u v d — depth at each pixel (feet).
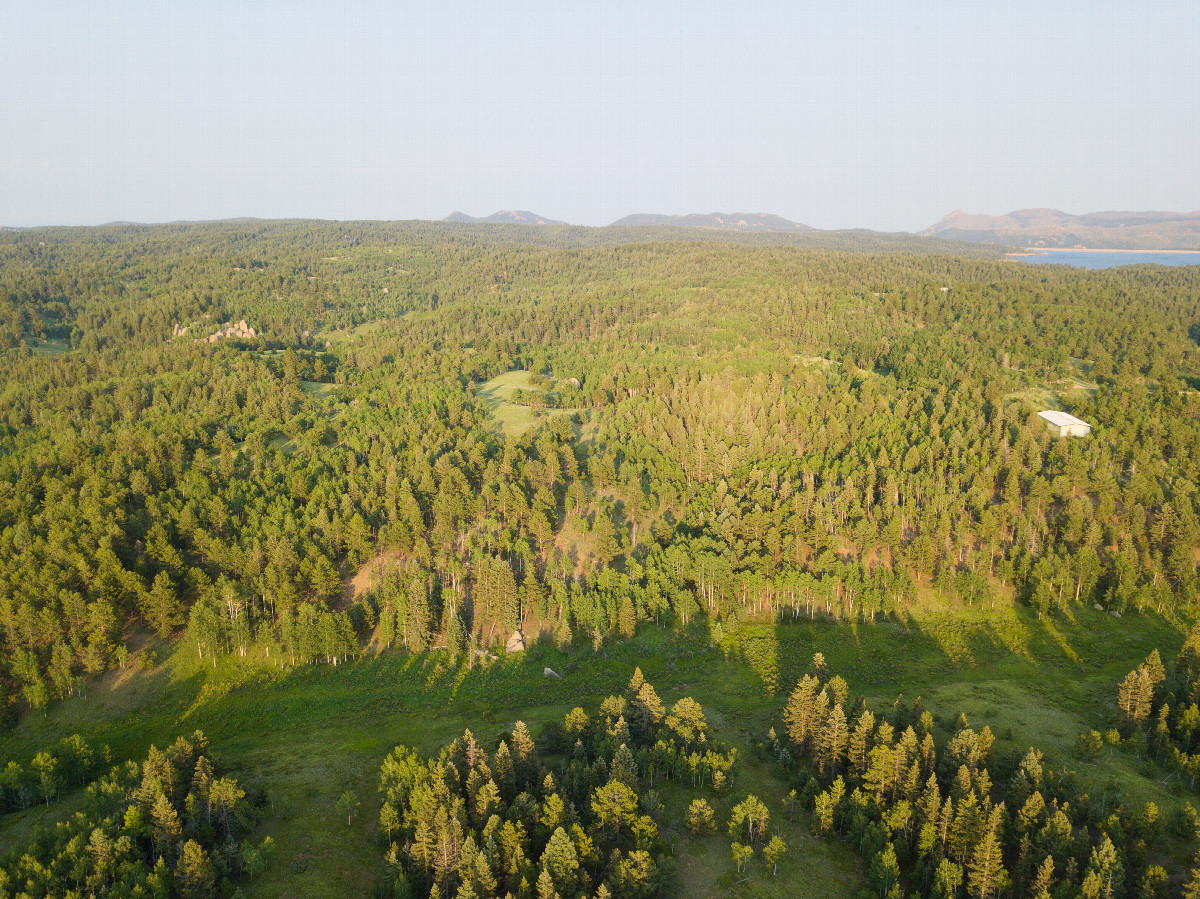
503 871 221.25
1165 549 435.53
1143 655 375.86
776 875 225.97
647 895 214.28
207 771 252.42
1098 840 220.23
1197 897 198.49
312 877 227.81
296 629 369.71
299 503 483.10
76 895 201.46
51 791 262.47
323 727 330.75
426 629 386.73
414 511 455.22
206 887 211.41
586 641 398.42
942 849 224.33
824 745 268.21
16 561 384.27
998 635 398.83
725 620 418.92
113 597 379.35
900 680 363.35
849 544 462.19
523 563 442.09
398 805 248.93
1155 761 273.13
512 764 254.68
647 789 263.08
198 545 424.46
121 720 338.75
